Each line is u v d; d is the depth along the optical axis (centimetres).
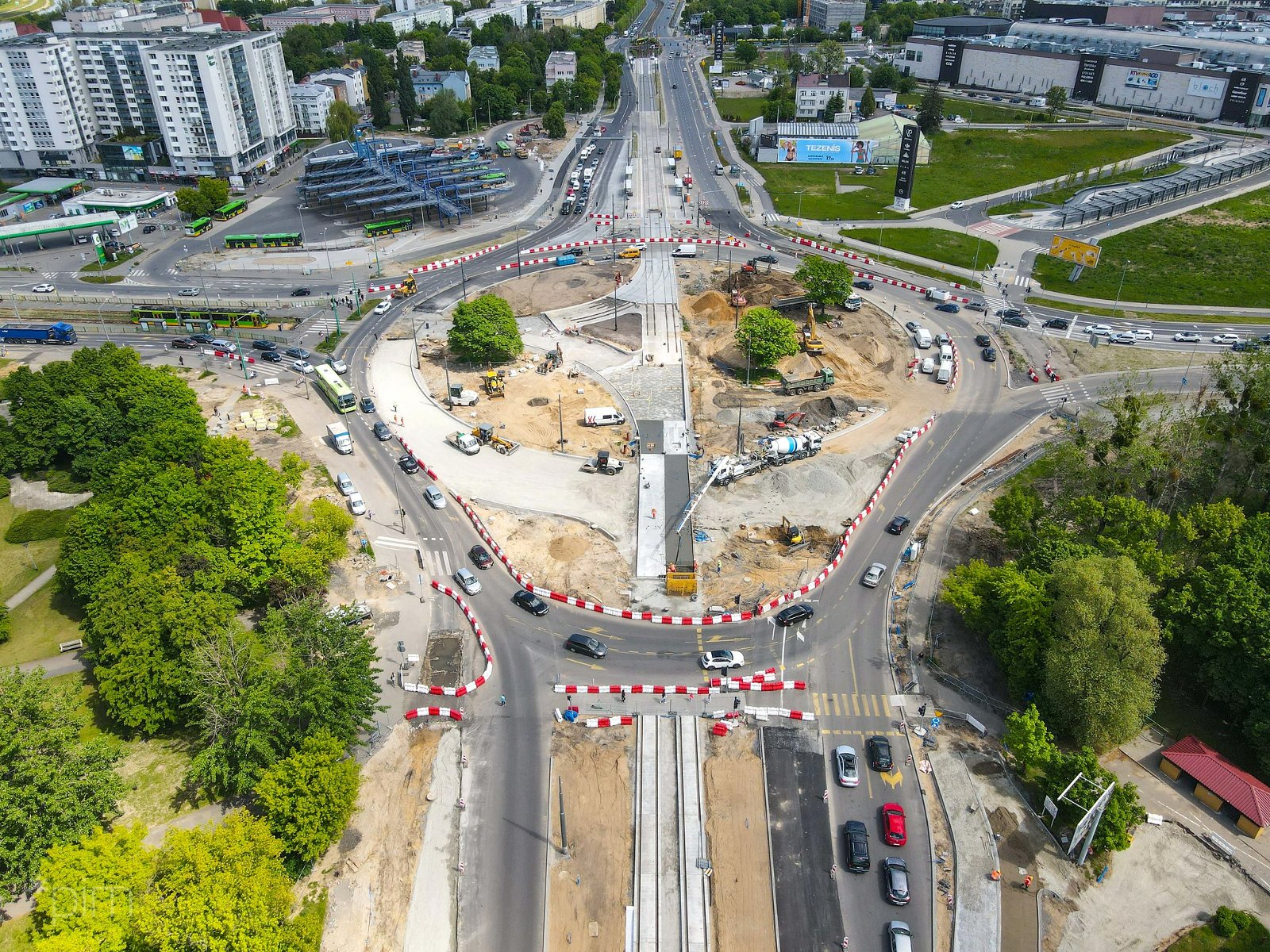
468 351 16675
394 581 11525
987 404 16012
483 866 8031
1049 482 13512
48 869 6669
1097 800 7756
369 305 19900
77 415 13612
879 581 11475
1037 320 19262
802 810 8506
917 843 8225
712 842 8212
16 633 11075
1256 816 8306
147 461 12138
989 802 8612
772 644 10462
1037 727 8494
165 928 6406
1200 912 7769
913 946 7381
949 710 9606
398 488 13462
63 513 13088
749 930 7500
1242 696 9119
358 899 7756
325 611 9919
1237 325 18862
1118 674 8656
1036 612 9350
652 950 7369
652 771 8888
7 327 18462
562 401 15900
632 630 10700
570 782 8794
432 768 8944
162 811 8588
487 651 10181
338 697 8425
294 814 7600
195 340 18200
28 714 8012
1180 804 8738
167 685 9044
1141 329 18638
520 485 13488
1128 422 12588
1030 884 7894
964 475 13862
